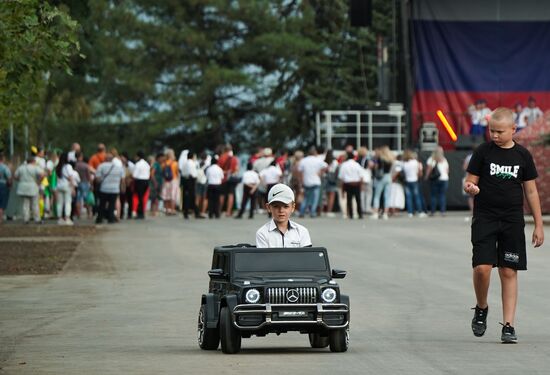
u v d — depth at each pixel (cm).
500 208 3111
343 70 16362
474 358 2794
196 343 3131
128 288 4669
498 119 3109
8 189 9494
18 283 4897
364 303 4072
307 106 17088
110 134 16888
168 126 16450
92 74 8525
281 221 2980
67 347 3075
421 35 11619
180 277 5078
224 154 10450
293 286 2753
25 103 6378
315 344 2995
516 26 11700
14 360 2827
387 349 2959
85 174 9944
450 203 11150
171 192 10912
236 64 17025
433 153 10219
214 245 6819
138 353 2925
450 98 11650
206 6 16925
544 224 8850
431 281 4831
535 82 11744
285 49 16600
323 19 17112
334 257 5988
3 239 7338
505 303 3111
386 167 9825
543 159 10262
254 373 2552
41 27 4447
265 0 16938
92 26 8400
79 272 5338
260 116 17212
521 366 2661
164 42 16612
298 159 10362
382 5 16075
